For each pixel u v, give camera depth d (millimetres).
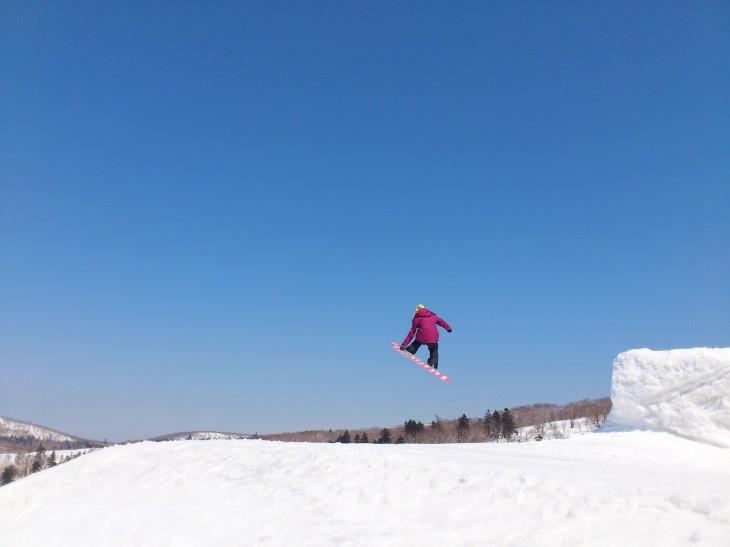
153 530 9766
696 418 13477
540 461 10133
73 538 10977
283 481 9805
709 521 5246
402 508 7355
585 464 10008
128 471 14594
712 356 13867
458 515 6730
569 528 5723
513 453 11859
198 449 14898
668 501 5730
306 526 7262
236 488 10305
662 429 14062
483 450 12414
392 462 9156
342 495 8180
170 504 10828
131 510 11305
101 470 15516
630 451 12422
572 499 6250
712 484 7508
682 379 14133
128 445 17562
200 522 9266
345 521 7250
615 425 15492
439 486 7742
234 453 13430
